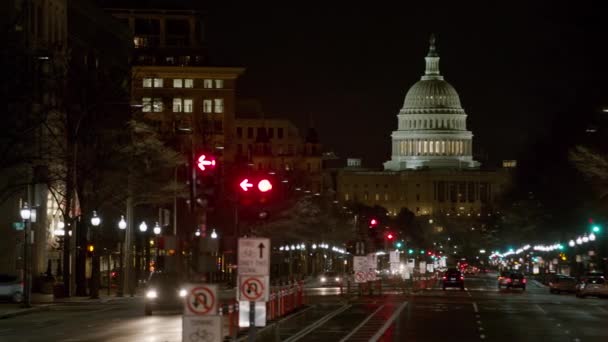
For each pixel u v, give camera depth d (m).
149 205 153.88
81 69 108.38
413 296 120.62
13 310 89.44
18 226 107.50
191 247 81.69
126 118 136.12
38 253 133.00
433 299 113.06
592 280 127.19
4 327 71.94
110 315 84.69
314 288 153.12
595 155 125.25
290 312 82.75
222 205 114.12
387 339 61.09
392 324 72.94
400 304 100.44
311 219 193.50
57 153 110.56
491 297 122.38
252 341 42.31
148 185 120.12
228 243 71.25
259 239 42.19
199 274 52.12
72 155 106.00
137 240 156.12
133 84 135.25
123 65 189.75
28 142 97.38
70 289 119.12
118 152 113.25
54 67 105.81
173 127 159.50
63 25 147.38
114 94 112.12
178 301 82.81
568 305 103.94
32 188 100.75
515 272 157.00
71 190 107.19
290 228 177.88
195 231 80.75
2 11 123.38
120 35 189.00
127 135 120.06
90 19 167.12
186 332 35.44
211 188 50.91
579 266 191.50
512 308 95.75
